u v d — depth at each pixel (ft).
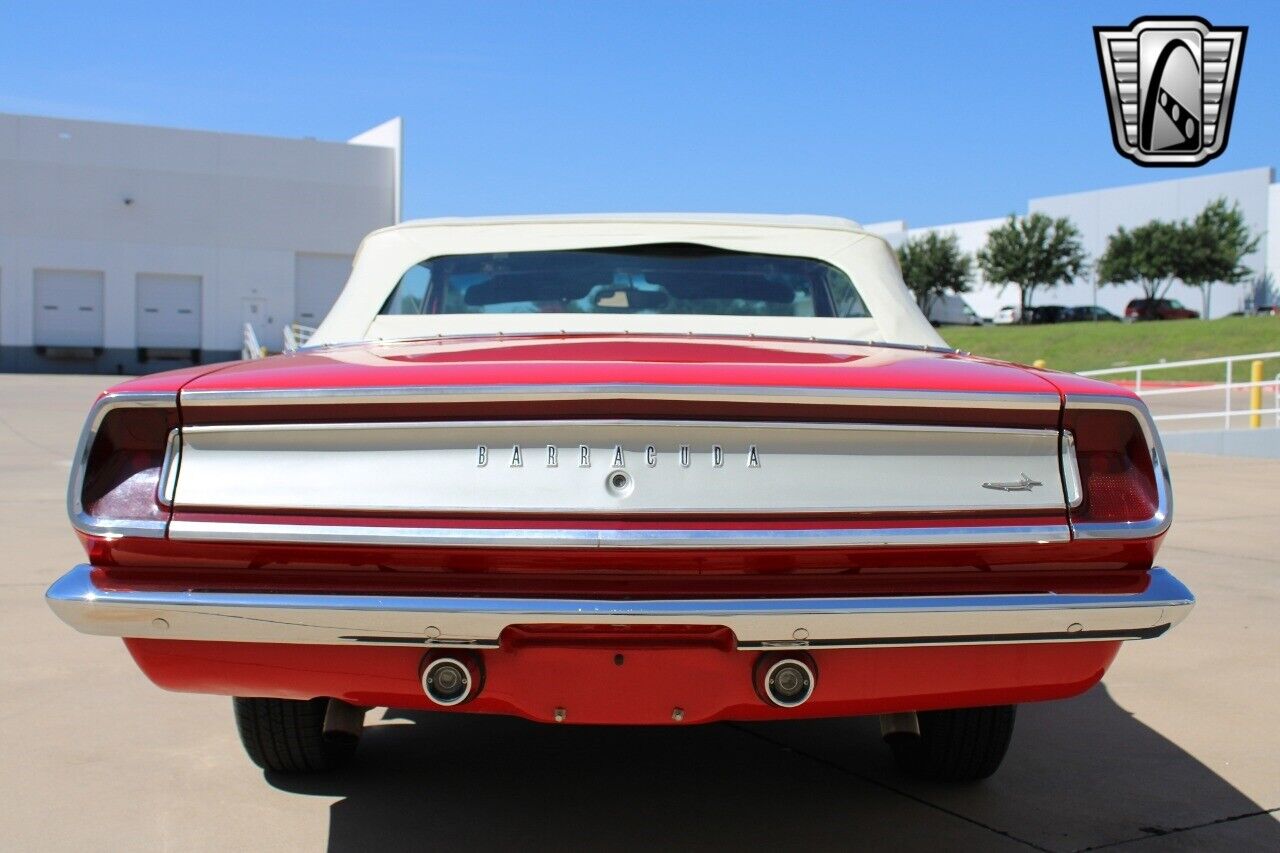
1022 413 8.00
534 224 12.28
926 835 9.94
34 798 10.58
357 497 7.67
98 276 125.18
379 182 135.85
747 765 11.70
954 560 7.82
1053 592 7.79
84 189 123.85
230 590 7.61
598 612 7.34
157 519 7.72
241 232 130.00
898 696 7.96
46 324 123.54
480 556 7.57
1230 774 11.53
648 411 7.70
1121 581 7.97
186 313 128.98
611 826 10.09
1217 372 97.60
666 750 12.14
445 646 7.52
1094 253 221.25
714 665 7.68
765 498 7.68
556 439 7.73
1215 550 23.82
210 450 7.88
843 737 12.62
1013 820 10.29
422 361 8.48
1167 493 8.00
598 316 11.51
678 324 11.44
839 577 7.75
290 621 7.48
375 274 11.98
